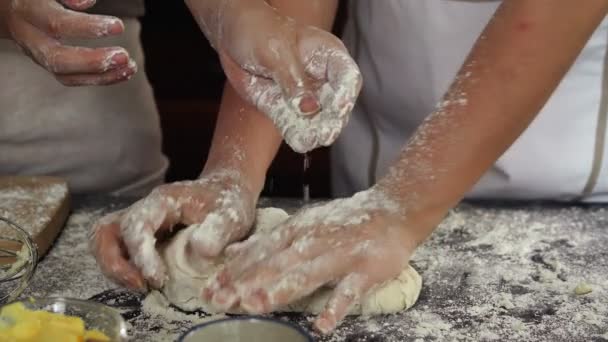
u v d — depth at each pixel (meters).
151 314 1.04
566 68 1.01
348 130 1.63
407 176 1.04
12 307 0.83
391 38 1.48
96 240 1.08
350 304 0.95
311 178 2.35
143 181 1.70
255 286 0.97
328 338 0.98
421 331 0.99
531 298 1.06
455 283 1.10
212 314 1.04
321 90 0.94
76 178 1.63
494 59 1.01
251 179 1.18
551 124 1.43
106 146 1.62
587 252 1.19
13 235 1.17
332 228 1.00
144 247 1.04
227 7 1.03
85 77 1.12
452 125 1.03
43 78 1.55
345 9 1.84
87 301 0.87
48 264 1.17
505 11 1.02
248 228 1.13
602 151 1.43
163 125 2.51
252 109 1.24
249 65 0.99
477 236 1.24
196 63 2.53
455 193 1.03
